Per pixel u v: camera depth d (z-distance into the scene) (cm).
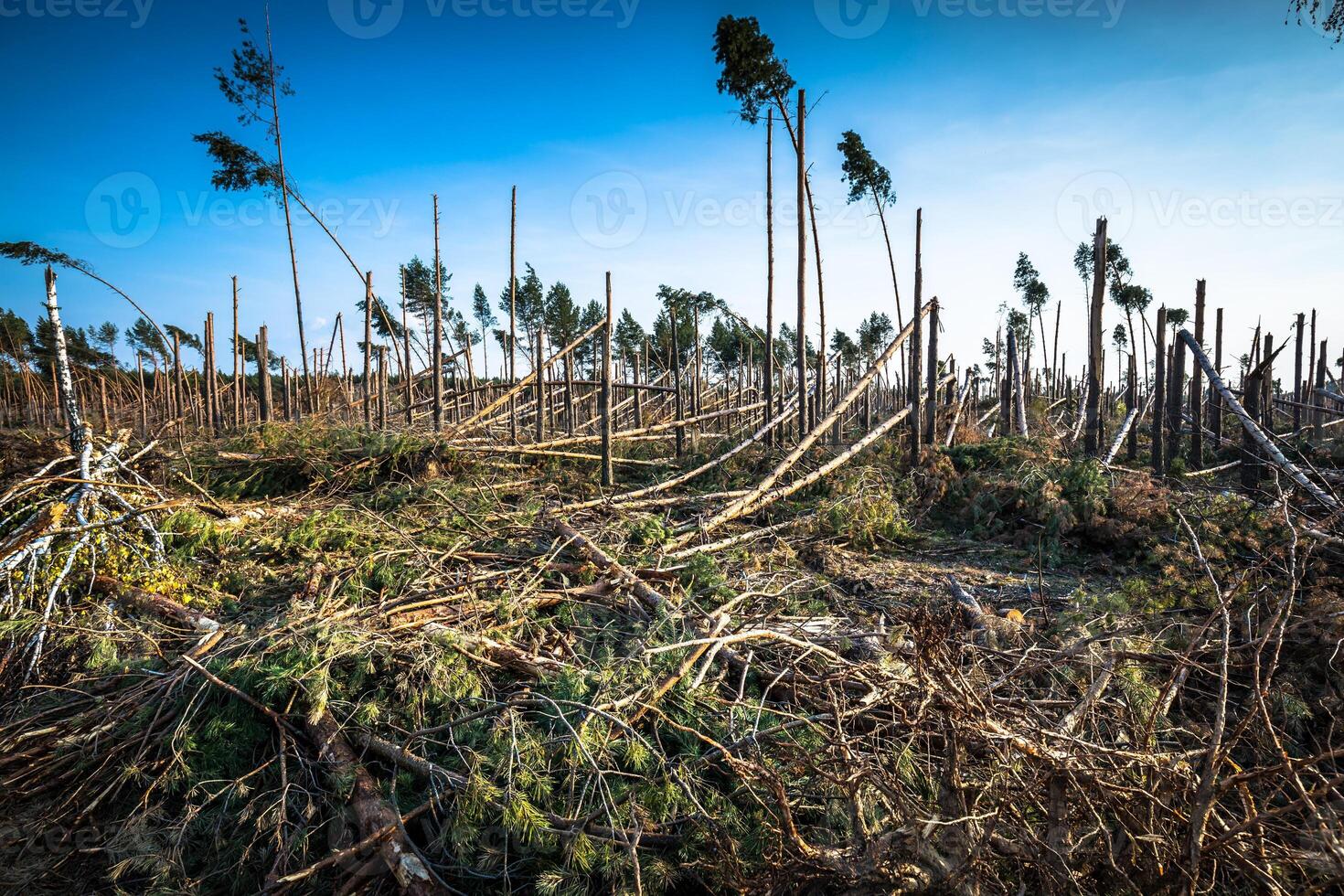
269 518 682
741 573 608
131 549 521
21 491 539
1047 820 247
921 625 269
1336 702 347
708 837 275
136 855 292
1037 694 377
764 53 1216
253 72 1475
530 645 436
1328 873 213
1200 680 411
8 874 292
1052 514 781
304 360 1603
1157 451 1055
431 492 799
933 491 947
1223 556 570
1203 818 216
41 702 398
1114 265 2383
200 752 333
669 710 356
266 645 388
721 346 3166
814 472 945
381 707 349
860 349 3266
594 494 952
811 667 405
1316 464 1075
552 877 264
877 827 263
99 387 2386
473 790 283
